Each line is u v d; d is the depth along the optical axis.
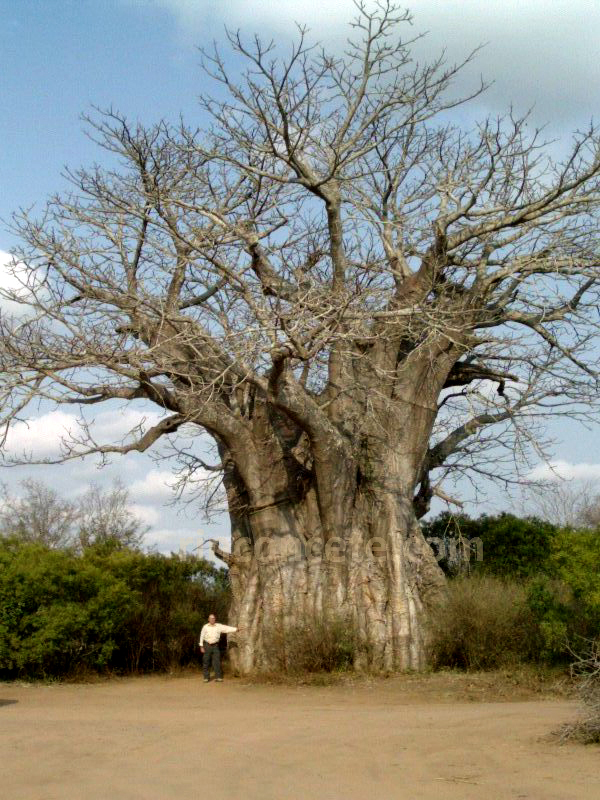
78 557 20.75
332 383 19.25
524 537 25.77
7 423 15.83
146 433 17.45
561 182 17.50
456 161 19.86
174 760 8.62
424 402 19.48
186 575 23.48
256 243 17.27
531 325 19.45
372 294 16.84
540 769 7.95
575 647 16.28
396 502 19.09
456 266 18.86
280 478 19.23
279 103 16.06
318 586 18.61
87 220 18.00
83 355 16.12
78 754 8.91
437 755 8.75
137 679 19.52
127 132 18.42
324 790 7.37
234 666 19.16
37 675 18.67
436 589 19.08
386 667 18.05
